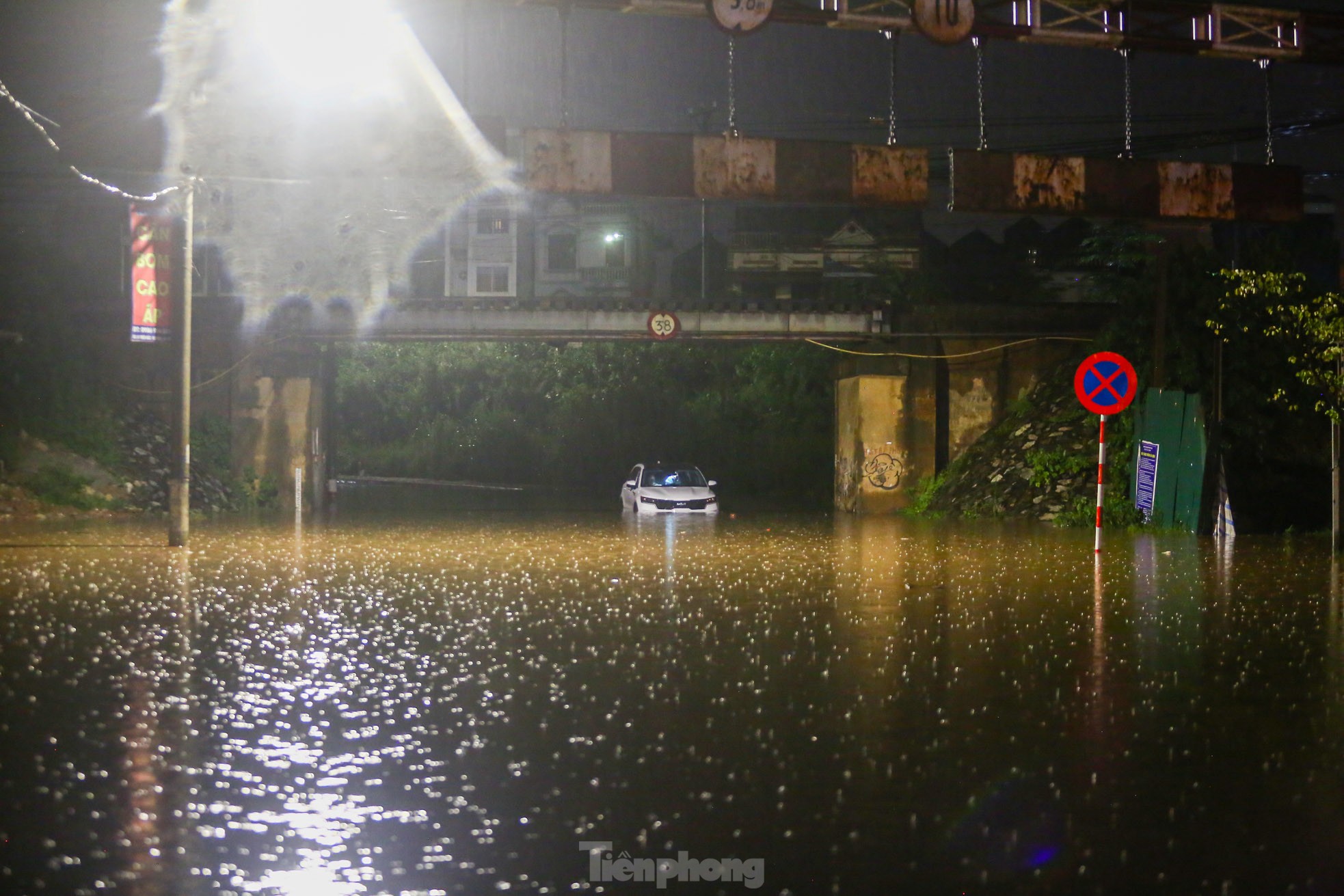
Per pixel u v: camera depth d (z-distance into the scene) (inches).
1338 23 955.3
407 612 502.6
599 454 2284.7
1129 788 247.0
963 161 932.0
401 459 2721.5
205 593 561.6
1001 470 1291.8
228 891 190.4
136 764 261.1
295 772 255.9
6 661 381.4
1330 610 511.8
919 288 2124.8
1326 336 857.5
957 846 212.7
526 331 1409.9
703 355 2379.4
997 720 305.3
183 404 818.2
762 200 909.8
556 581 628.7
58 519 1122.0
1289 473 1041.5
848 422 1486.2
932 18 884.6
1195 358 1069.1
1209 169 971.3
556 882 195.2
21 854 205.5
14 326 1256.2
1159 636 438.9
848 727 296.8
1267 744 282.8
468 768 259.0
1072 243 2615.7
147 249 862.5
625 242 2632.9
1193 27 940.6
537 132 884.6
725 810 231.0
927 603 535.8
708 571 684.7
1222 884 196.7
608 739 284.7
